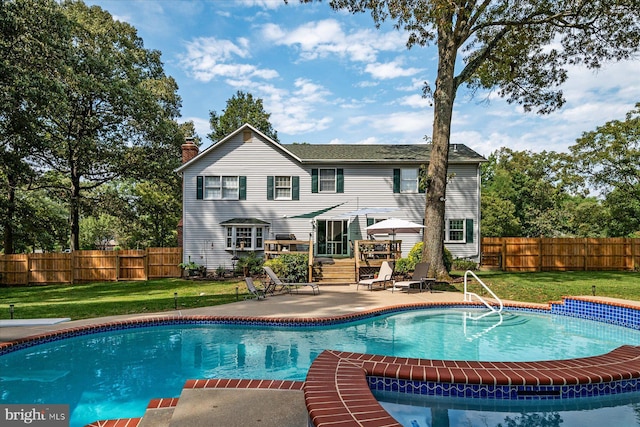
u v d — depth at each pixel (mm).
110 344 8656
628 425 4543
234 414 4203
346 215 19531
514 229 39250
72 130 27734
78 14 26734
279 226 22953
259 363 7332
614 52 17453
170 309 11516
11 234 27688
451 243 22797
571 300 11367
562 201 44062
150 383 6473
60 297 15297
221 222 22891
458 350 8039
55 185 28391
